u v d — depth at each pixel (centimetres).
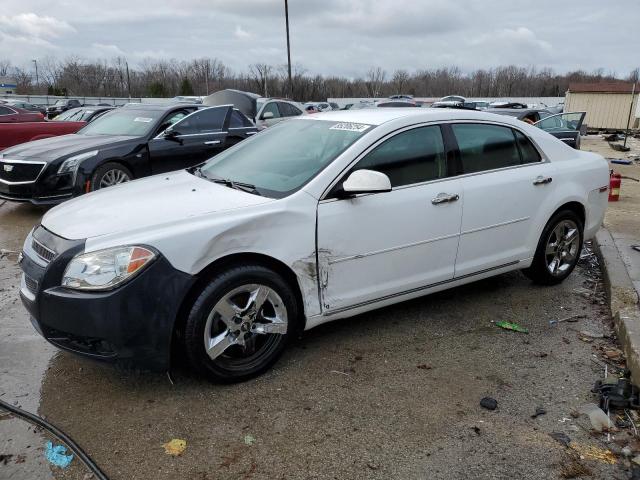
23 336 400
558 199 459
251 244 322
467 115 420
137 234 303
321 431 290
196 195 357
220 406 312
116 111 931
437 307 450
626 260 532
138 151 801
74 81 7344
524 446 279
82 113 1538
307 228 340
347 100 5562
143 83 7438
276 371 349
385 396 322
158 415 303
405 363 360
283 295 339
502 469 262
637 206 851
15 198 750
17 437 283
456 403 316
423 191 384
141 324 296
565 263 496
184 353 322
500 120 437
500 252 435
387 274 377
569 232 487
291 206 336
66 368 354
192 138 860
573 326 418
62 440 280
